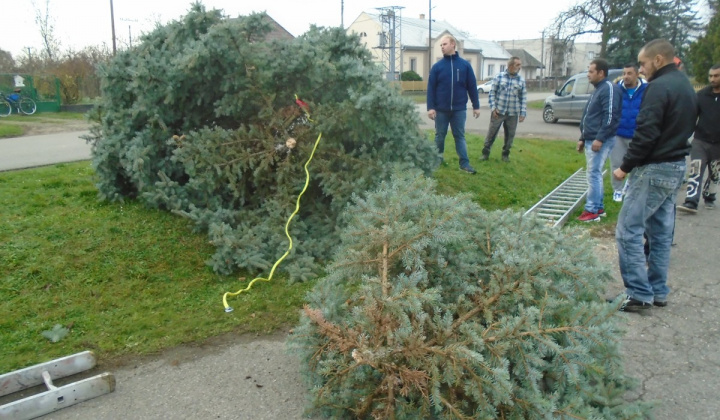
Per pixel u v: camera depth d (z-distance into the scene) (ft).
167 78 18.61
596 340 10.22
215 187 18.84
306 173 19.03
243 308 14.97
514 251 11.27
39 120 61.26
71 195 20.20
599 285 11.91
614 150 24.90
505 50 237.45
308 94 19.60
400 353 9.71
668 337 14.02
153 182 19.25
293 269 16.67
